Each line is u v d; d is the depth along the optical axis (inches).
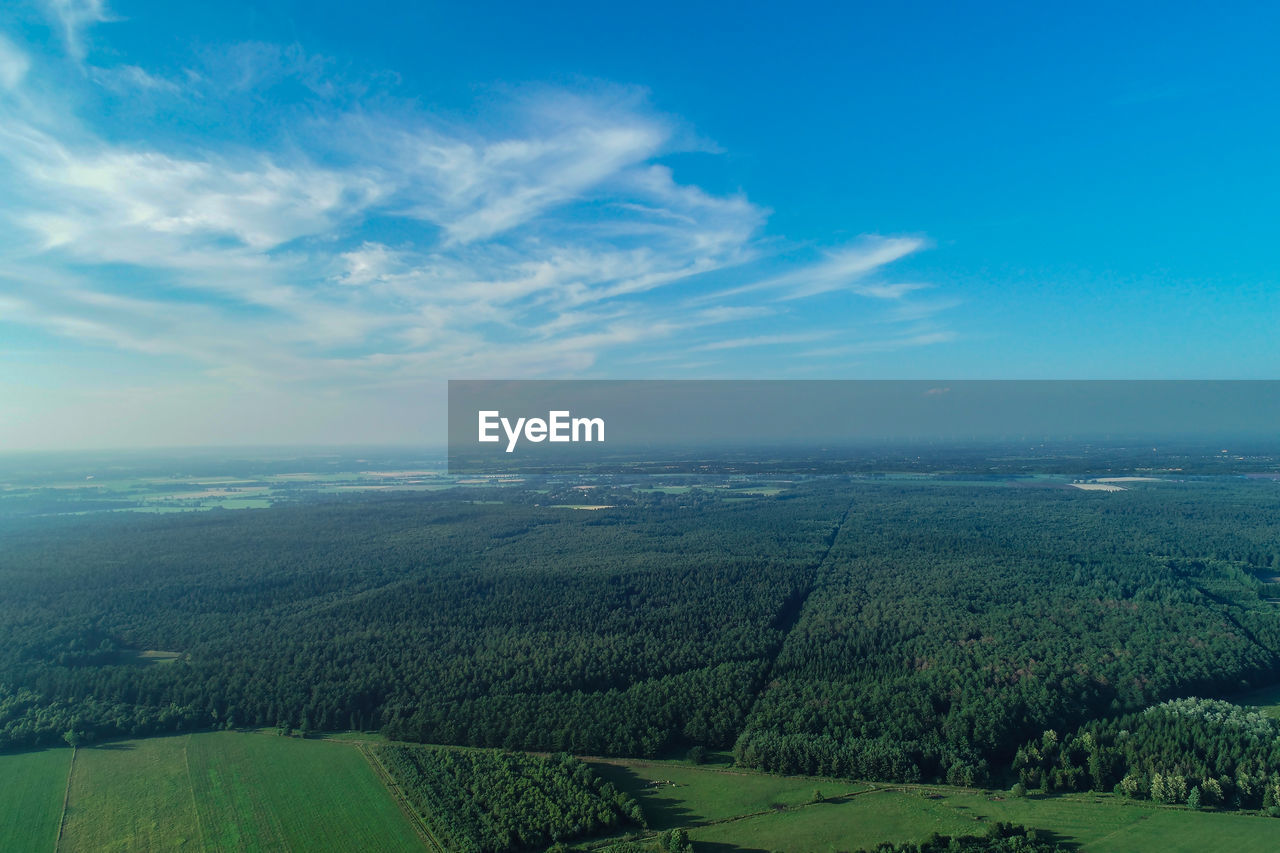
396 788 3631.9
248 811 3417.8
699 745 4097.0
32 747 4079.7
